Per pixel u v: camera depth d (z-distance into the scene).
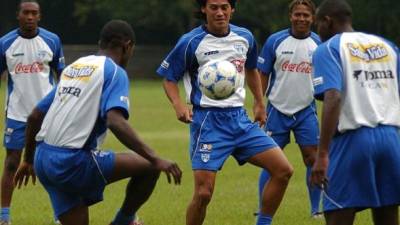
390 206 20.50
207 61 25.36
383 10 163.25
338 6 20.72
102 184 21.95
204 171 24.91
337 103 19.53
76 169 21.45
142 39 185.00
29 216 32.34
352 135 19.94
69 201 22.06
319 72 19.94
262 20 170.38
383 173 20.12
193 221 25.11
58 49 31.75
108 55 22.30
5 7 176.38
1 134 65.81
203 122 25.12
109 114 20.86
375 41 20.42
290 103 31.56
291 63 31.45
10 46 31.20
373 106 19.97
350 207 19.97
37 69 31.27
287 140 32.09
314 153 31.55
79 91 21.48
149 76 170.50
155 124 72.88
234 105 25.20
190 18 170.25
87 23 183.75
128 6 172.38
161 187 39.19
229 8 25.45
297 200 35.50
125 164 21.91
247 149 25.11
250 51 26.16
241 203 34.78
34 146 22.72
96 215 32.25
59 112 21.61
